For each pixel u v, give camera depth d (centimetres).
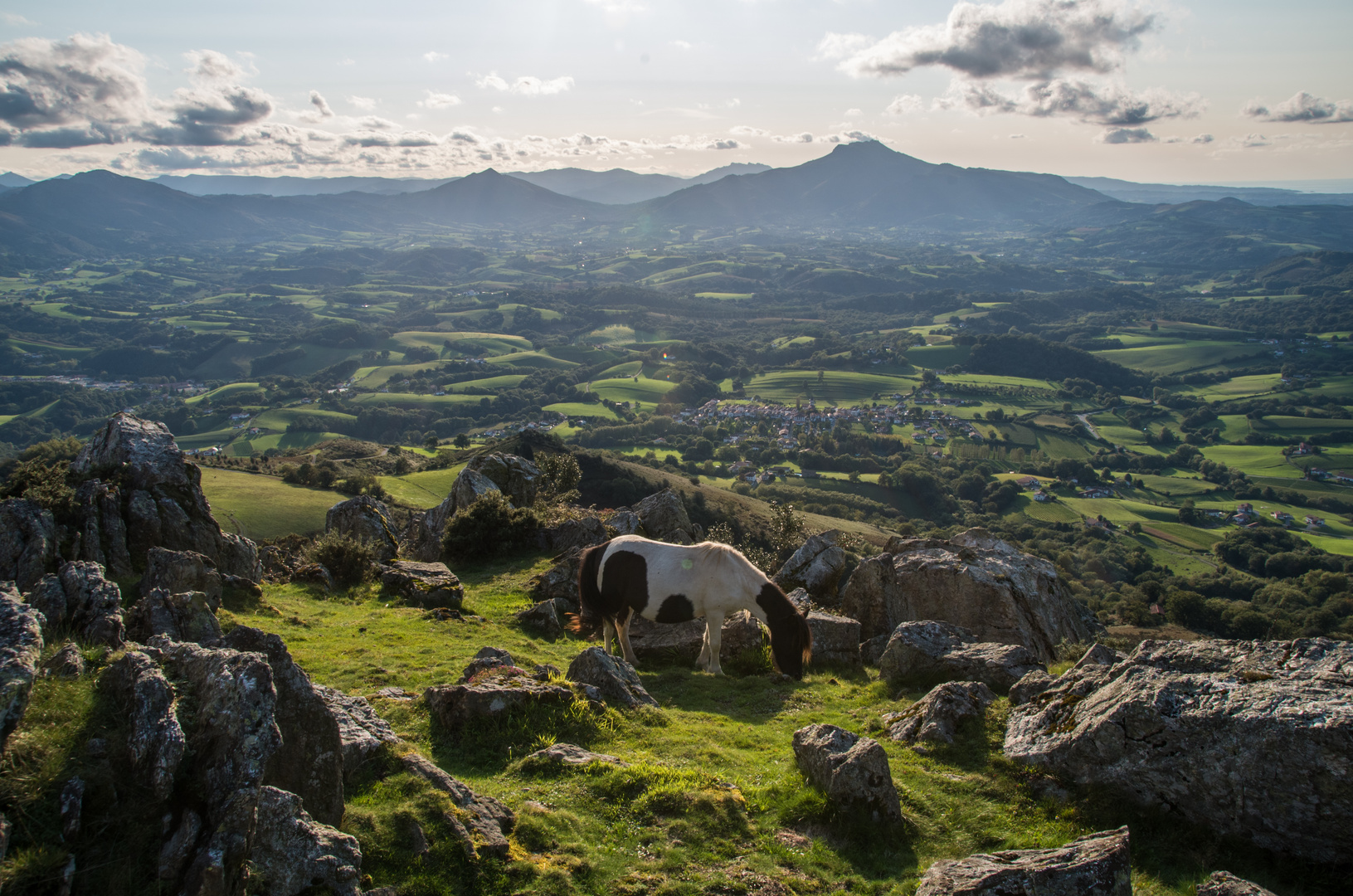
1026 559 2159
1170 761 820
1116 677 966
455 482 3697
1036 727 987
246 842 525
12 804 520
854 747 867
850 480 17350
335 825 679
